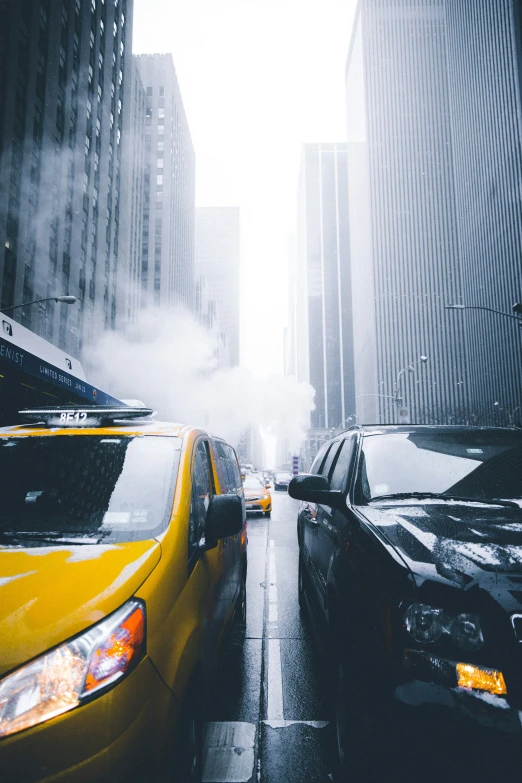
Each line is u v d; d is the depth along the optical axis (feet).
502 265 245.86
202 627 8.14
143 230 278.87
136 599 6.08
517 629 5.90
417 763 5.79
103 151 167.53
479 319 274.57
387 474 10.63
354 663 7.45
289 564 27.96
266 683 12.87
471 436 11.69
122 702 5.34
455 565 6.69
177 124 312.50
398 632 6.45
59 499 8.21
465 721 5.70
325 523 12.46
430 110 349.61
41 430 9.78
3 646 5.23
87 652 5.38
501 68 240.94
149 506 8.12
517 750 5.45
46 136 127.85
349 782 7.64
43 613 5.57
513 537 7.45
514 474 10.39
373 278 329.93
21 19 118.11
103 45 170.50
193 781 7.13
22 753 4.79
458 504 9.39
